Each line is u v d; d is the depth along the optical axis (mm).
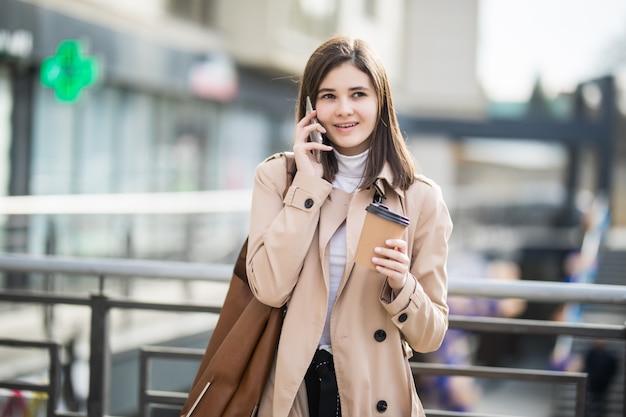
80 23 10648
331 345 1966
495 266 18500
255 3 15586
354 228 1969
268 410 1990
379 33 21938
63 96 10203
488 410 14289
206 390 2000
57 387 2994
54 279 6453
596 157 24500
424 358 11703
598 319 12414
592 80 24406
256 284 1951
